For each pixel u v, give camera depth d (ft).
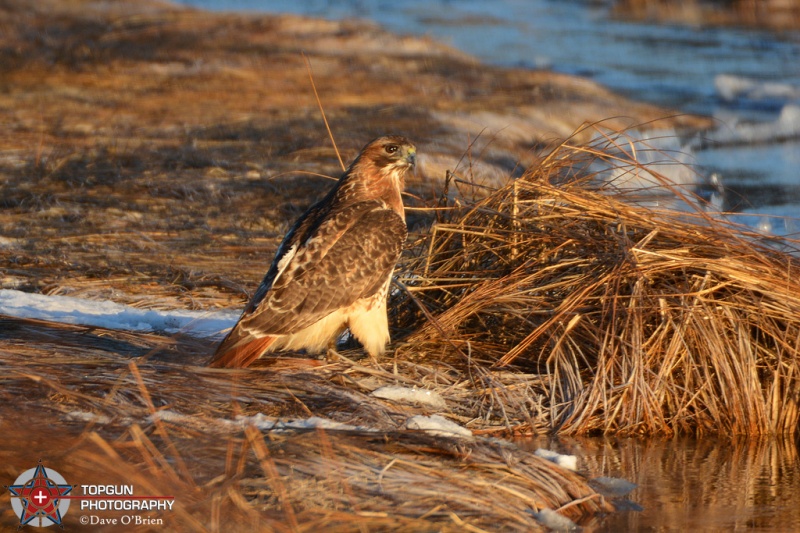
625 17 177.37
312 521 22.66
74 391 28.43
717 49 144.77
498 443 27.96
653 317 34.04
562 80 115.14
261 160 71.31
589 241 36.17
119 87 97.35
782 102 111.24
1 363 30.71
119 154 71.26
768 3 175.01
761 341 34.37
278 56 116.47
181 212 58.90
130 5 145.69
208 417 27.91
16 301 40.60
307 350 36.47
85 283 45.24
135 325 38.40
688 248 35.14
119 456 24.08
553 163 39.40
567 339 34.32
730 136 95.86
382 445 26.78
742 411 32.45
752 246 35.99
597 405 32.27
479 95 102.99
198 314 40.98
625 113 102.32
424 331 36.40
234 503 22.88
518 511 24.54
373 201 35.32
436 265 38.83
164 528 21.91
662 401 32.45
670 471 29.12
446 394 33.06
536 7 189.88
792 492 27.55
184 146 74.49
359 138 79.05
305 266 32.99
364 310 34.06
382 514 23.24
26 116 82.79
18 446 23.90
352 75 109.29
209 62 110.63
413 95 100.27
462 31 157.69
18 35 119.14
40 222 55.31
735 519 25.66
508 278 36.47
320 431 26.02
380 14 175.73
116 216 57.36
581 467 29.22
